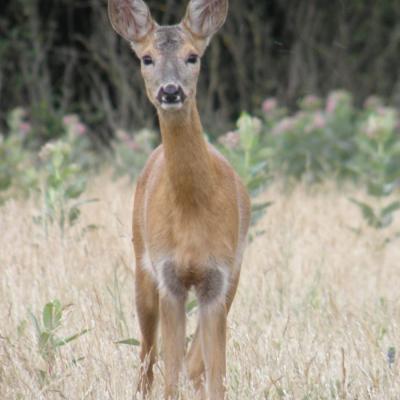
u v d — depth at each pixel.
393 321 10.66
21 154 17.92
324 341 10.14
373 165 15.75
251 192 12.82
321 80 29.17
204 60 27.81
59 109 26.78
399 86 29.16
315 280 12.02
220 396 9.05
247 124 12.87
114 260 11.71
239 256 9.92
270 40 28.66
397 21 29.88
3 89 26.73
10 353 9.41
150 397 9.31
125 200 14.45
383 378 9.09
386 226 14.62
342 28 29.23
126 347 10.07
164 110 9.08
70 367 9.23
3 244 12.21
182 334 9.46
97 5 26.88
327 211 16.08
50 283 11.08
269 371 9.22
